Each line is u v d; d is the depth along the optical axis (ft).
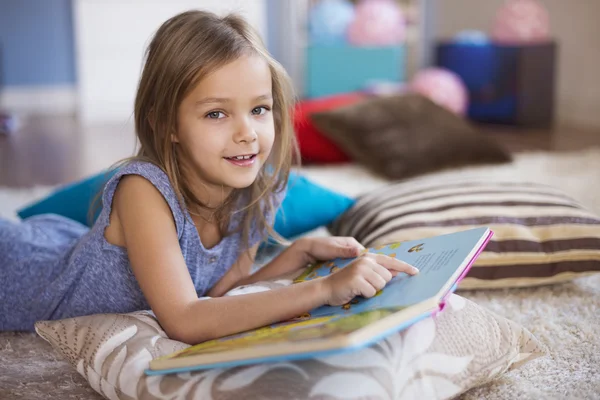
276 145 3.90
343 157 9.34
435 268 3.25
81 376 3.74
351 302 3.20
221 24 3.53
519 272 4.74
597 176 8.27
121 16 14.78
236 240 4.06
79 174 9.32
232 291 3.79
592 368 3.69
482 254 4.69
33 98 15.98
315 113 9.27
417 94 9.69
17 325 4.32
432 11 15.90
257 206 4.03
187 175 3.68
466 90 13.91
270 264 4.18
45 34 15.80
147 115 3.67
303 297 3.16
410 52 15.92
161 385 3.09
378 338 2.72
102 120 14.75
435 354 3.19
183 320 3.25
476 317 3.43
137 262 3.39
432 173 8.60
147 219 3.41
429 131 8.91
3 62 15.70
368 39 14.42
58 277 4.08
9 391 3.56
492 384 3.52
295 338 2.77
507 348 3.42
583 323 4.27
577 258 4.74
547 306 4.55
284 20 15.52
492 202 5.14
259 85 3.47
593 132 12.35
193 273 3.87
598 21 12.80
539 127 13.08
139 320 3.51
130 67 15.01
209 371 3.08
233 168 3.49
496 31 13.64
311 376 2.97
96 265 3.83
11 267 4.28
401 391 3.03
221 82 3.38
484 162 8.99
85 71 14.79
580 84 13.37
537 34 13.26
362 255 3.60
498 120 13.37
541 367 3.71
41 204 5.82
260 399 2.92
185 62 3.41
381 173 8.60
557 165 8.99
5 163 10.16
